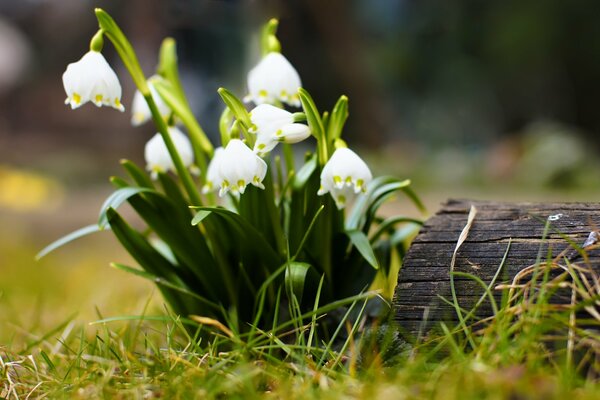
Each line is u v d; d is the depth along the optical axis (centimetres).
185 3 311
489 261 73
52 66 450
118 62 392
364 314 78
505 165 354
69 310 99
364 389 67
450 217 75
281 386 68
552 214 74
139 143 400
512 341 69
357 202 81
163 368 72
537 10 480
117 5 379
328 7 390
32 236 184
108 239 179
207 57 341
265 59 78
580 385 67
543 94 522
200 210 74
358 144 420
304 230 77
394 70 473
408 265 74
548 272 71
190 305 79
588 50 498
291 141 74
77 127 423
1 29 441
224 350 78
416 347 71
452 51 491
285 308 77
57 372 74
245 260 77
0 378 74
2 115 438
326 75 424
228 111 78
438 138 485
